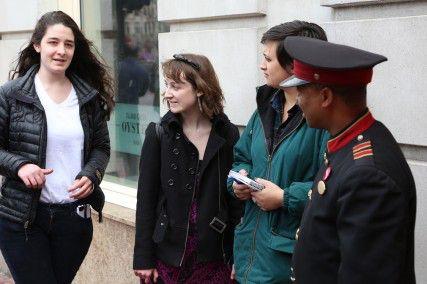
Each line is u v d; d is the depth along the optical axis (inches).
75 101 133.3
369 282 72.9
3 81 239.0
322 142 103.0
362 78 77.9
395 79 122.8
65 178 131.2
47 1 223.3
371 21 125.3
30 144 128.0
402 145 124.9
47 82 132.0
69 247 134.6
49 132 128.8
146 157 124.9
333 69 76.8
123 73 215.6
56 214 131.3
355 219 73.9
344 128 79.7
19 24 229.8
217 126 124.5
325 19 137.3
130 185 215.9
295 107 105.9
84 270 200.5
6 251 132.2
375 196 73.4
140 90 208.2
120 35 215.0
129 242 184.7
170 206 123.0
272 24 149.1
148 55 203.0
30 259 130.3
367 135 78.2
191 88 121.3
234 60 157.0
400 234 73.7
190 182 122.8
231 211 124.9
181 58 122.4
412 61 120.0
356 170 74.8
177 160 122.7
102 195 139.3
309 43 80.5
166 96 123.0
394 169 75.3
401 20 120.9
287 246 104.3
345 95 78.4
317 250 78.8
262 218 108.7
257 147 110.8
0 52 239.1
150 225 124.9
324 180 79.2
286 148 105.7
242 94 155.8
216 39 161.2
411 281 80.3
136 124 211.8
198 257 122.5
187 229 122.5
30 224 129.6
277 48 104.3
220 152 123.3
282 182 106.0
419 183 121.0
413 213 79.7
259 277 107.0
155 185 125.2
